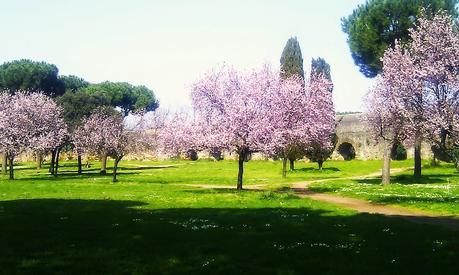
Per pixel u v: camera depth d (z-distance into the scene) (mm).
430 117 26406
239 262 12945
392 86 31672
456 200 30703
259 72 39688
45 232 17797
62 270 12117
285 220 21391
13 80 103062
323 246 15062
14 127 60125
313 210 25953
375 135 51250
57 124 66438
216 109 38875
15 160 118500
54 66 109875
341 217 22828
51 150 66438
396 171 74500
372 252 14227
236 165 93125
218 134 36875
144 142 56188
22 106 65750
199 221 20953
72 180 54812
